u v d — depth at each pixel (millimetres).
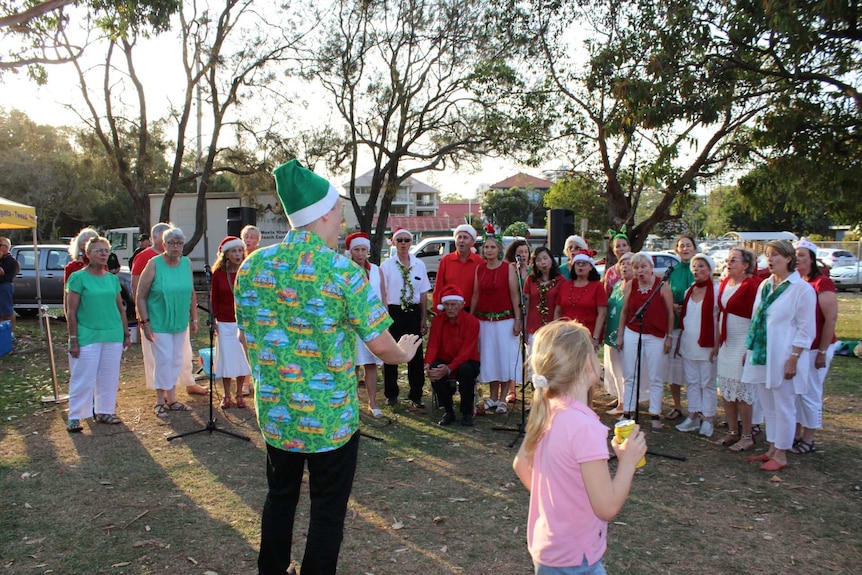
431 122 21125
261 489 4457
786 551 3625
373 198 21469
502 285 6469
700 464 5066
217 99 19094
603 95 13805
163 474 4734
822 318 5176
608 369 6707
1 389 7566
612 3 12820
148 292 6203
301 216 2561
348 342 2596
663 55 10531
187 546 3609
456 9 19438
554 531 2143
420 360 6801
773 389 4867
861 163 9930
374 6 19219
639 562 3479
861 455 5258
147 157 18938
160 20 12039
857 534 3836
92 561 3428
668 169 11336
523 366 5926
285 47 19156
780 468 4922
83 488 4449
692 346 5762
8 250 10570
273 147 20109
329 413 2527
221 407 6633
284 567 2752
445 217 59688
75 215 40500
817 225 44375
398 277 6836
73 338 5723
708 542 3727
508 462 5066
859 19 9414
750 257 5305
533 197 48750
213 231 21828
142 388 7613
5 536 3709
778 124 10266
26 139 40031
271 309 2531
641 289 5938
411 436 5754
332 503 2611
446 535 3791
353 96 20641
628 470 2125
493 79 18375
